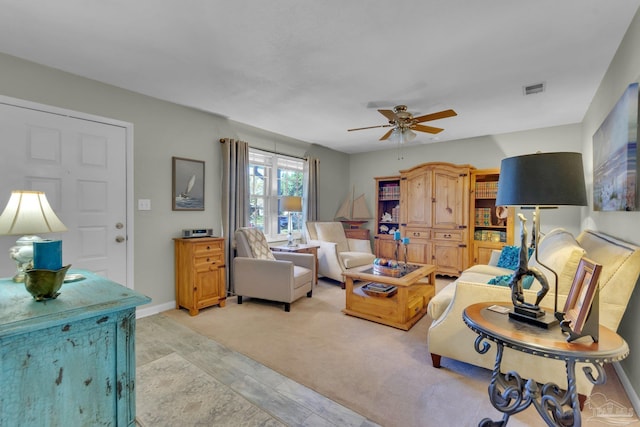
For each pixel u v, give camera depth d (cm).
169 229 332
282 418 160
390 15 181
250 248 365
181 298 327
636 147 175
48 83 250
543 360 172
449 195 469
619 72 215
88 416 100
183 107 343
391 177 541
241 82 278
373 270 322
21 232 138
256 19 186
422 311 318
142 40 210
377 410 166
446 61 237
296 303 352
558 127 416
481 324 137
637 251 156
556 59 233
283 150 480
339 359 221
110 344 105
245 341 251
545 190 134
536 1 169
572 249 170
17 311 97
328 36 204
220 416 161
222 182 382
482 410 166
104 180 282
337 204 603
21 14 181
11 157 234
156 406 169
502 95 305
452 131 448
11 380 86
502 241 450
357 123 406
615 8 175
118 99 291
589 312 117
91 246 275
